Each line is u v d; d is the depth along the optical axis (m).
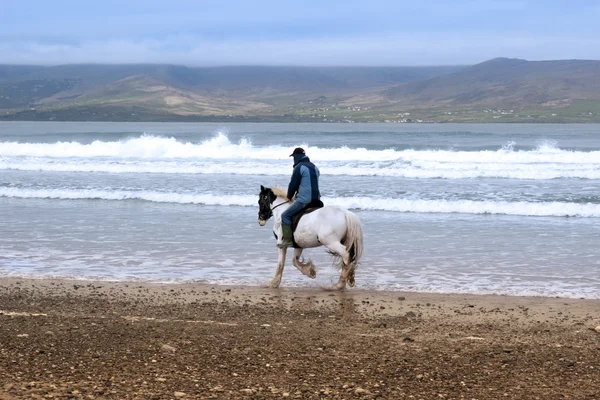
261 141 72.88
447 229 19.00
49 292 11.98
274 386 6.70
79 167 34.22
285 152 40.53
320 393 6.50
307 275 12.89
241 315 10.34
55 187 27.59
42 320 9.73
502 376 7.12
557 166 32.78
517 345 8.56
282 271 13.17
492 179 29.64
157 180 29.88
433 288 12.46
